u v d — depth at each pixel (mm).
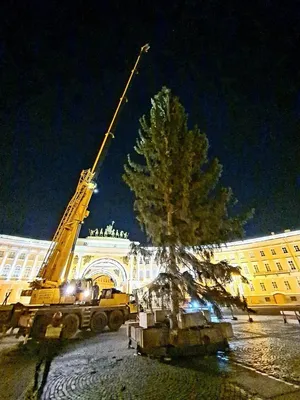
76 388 6051
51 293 15961
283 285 45188
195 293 9023
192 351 8805
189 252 10156
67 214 18812
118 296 19453
